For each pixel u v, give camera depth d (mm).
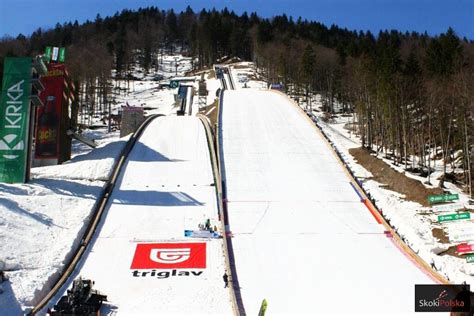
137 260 28031
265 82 114438
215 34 148875
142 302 23188
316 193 39250
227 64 143125
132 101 105062
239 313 22109
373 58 70812
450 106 49156
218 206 36375
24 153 37062
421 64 84812
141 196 37875
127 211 35000
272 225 33406
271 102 72188
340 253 29359
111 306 22750
